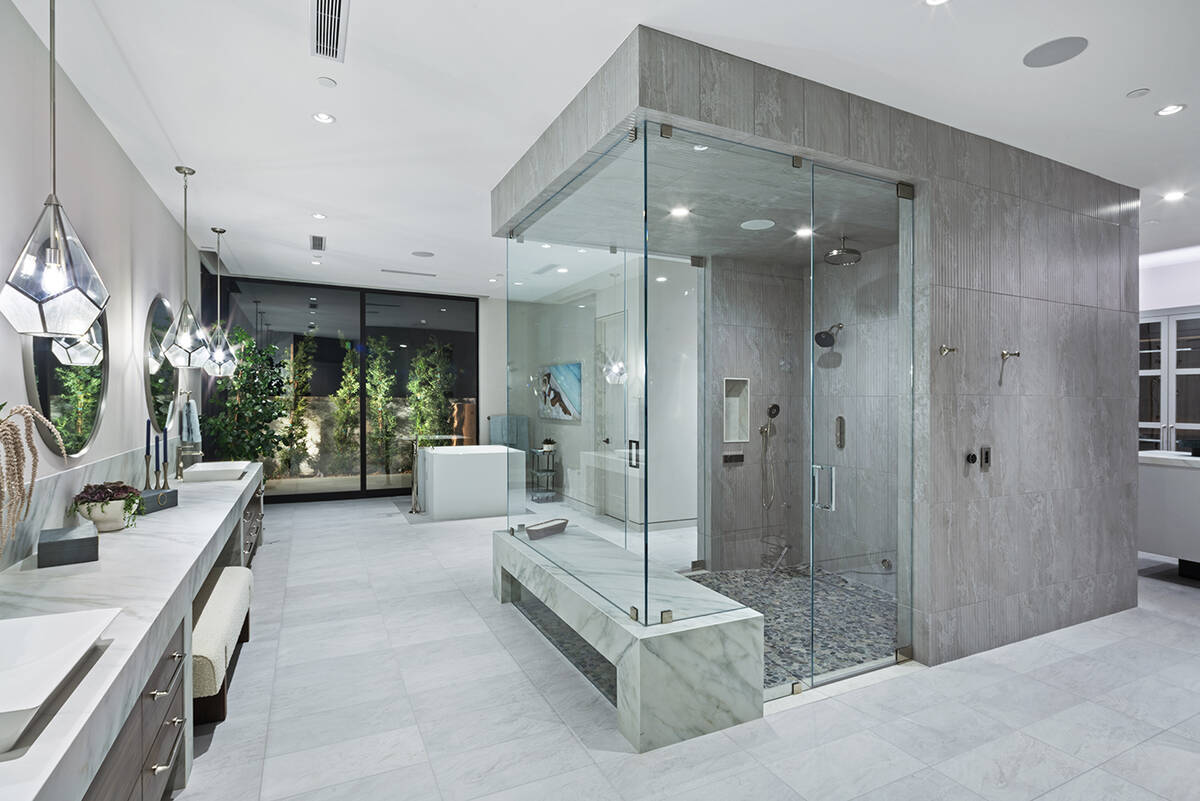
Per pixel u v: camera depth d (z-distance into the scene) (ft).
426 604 13.66
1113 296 13.28
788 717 8.83
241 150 12.00
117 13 7.65
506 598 13.71
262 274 24.35
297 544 19.19
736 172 9.19
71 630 5.10
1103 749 8.02
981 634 11.10
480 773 7.50
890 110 10.02
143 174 13.19
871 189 10.44
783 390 10.01
